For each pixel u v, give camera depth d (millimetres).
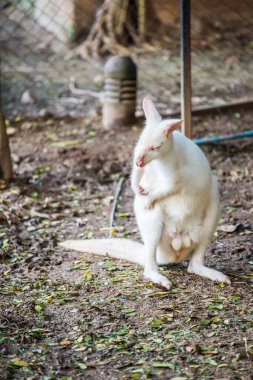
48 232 6168
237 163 7922
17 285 5117
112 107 9227
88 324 4465
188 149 5043
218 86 11141
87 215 6629
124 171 7750
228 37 13789
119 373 3887
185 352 4086
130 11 13328
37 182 7453
